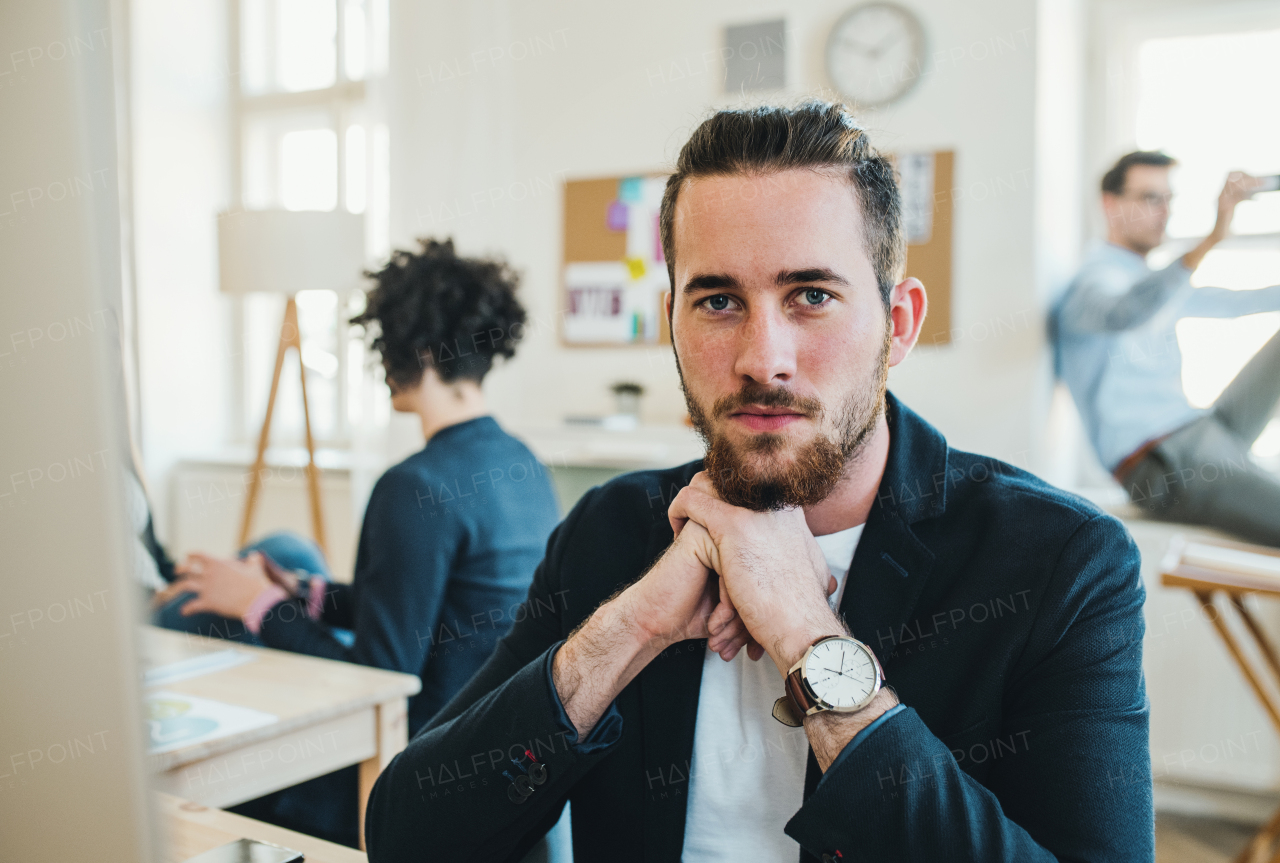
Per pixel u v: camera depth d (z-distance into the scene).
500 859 0.87
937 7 2.99
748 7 3.30
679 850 0.84
